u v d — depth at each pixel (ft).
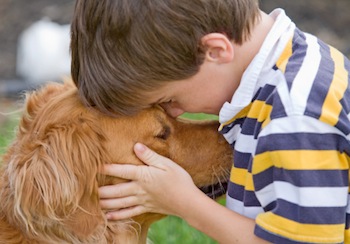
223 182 14.03
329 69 12.20
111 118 13.10
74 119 13.00
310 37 13.05
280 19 12.80
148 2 11.95
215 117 21.52
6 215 13.35
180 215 13.04
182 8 11.93
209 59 12.32
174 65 12.16
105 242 13.26
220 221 12.62
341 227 11.76
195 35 12.03
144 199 13.10
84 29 12.41
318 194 11.47
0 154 16.38
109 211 13.29
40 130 13.10
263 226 11.88
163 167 12.99
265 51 12.34
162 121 13.41
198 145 13.82
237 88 12.64
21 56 35.45
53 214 12.57
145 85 12.35
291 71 11.98
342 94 11.88
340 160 11.69
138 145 13.10
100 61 12.39
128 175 12.98
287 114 11.51
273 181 11.83
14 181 12.91
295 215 11.61
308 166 11.42
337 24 38.42
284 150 11.48
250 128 12.41
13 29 39.34
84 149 12.78
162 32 11.98
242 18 12.30
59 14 39.63
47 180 12.55
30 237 13.12
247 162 12.55
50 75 33.88
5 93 32.68
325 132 11.47
